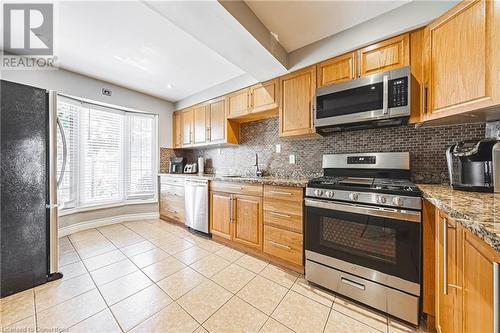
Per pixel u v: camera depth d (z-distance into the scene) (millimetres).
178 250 2318
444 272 955
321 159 2311
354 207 1459
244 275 1810
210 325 1249
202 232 2877
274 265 1989
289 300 1486
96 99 2842
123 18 1641
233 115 2773
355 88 1658
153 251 2283
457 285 863
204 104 3234
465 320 789
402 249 1291
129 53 2172
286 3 1477
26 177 1588
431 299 1208
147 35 1865
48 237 1693
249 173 2984
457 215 711
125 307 1392
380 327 1244
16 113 1543
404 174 1759
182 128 3688
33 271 1609
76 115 2826
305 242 1733
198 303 1443
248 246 2217
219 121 2990
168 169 3801
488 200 914
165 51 2133
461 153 1206
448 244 947
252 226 2164
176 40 1943
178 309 1381
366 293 1412
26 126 1587
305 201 1729
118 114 3309
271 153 2748
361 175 1954
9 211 1515
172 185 3334
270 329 1223
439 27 1317
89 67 2492
